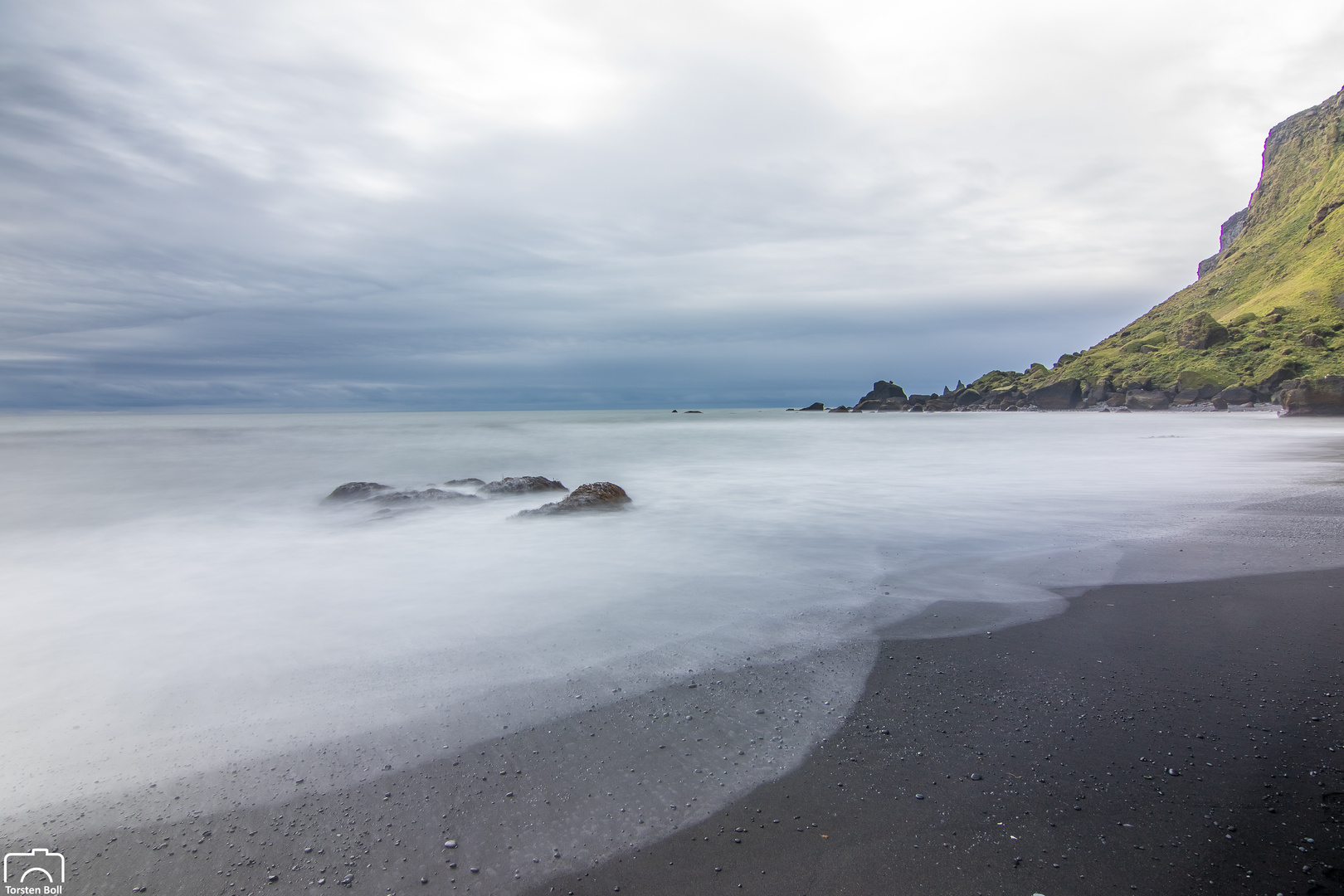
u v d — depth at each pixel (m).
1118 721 4.18
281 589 7.67
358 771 3.78
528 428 54.03
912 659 5.24
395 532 11.23
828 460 25.30
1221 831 3.11
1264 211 151.62
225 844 3.18
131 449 28.67
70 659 5.52
